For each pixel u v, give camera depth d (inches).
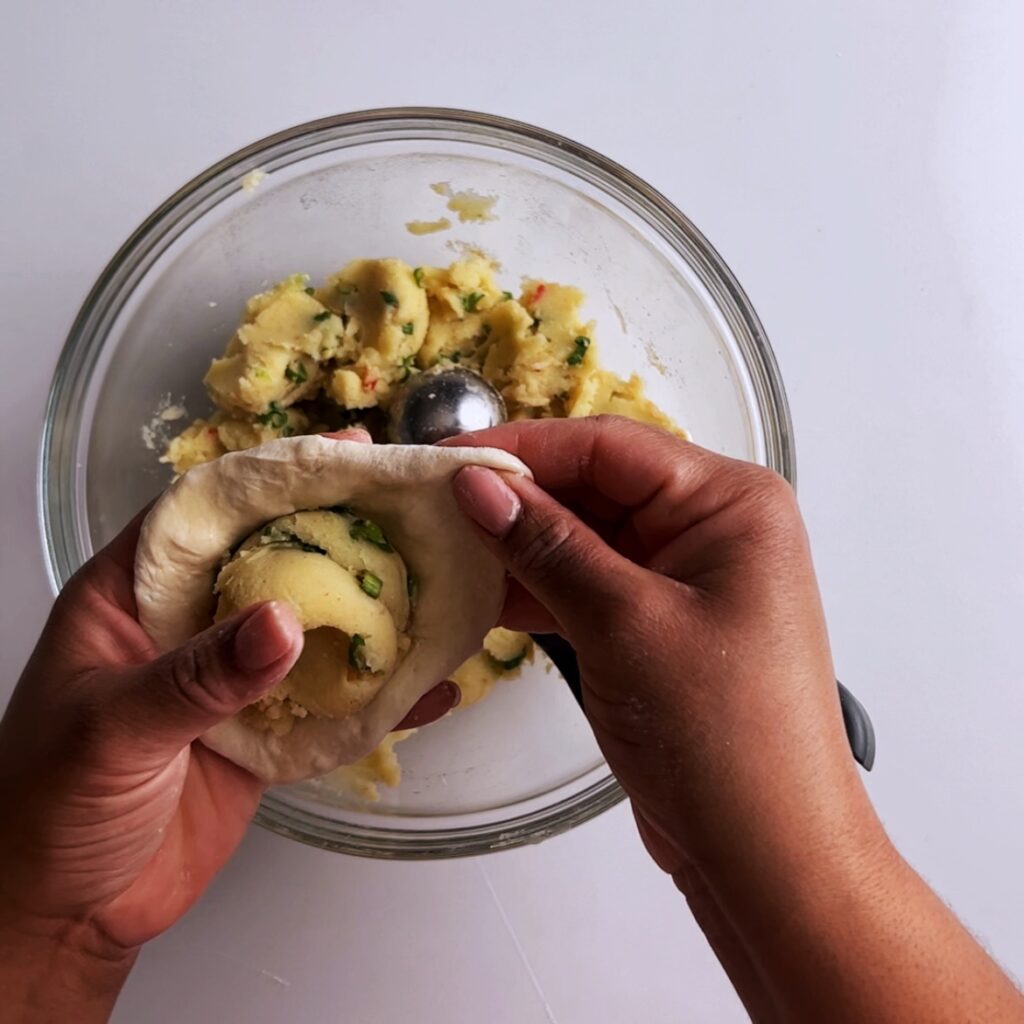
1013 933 17.8
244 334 16.5
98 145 18.2
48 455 16.7
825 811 12.4
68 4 18.3
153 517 13.4
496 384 17.5
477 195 18.1
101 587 13.7
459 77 18.7
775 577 13.0
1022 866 18.0
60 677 13.3
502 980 17.2
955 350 19.0
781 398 17.0
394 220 18.2
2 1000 14.4
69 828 13.2
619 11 19.1
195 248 17.5
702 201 18.8
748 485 13.7
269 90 18.4
